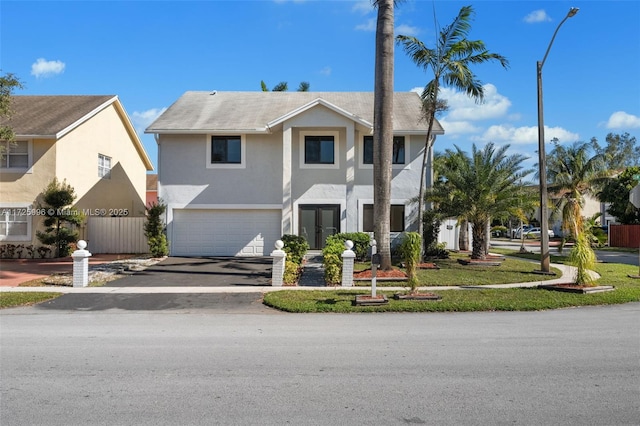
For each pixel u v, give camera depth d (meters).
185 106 23.94
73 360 6.71
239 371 6.18
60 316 10.22
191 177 21.50
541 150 16.25
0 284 14.38
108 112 25.75
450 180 19.17
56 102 25.00
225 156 21.70
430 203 21.03
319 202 21.09
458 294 12.27
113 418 4.70
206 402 5.09
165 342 7.80
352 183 20.73
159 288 13.53
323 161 21.34
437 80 17.80
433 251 20.38
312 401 5.11
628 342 7.68
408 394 5.31
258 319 9.84
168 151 21.52
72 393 5.38
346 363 6.52
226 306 11.29
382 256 15.33
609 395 5.27
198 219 21.62
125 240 23.38
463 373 6.07
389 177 15.34
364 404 5.02
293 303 11.11
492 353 7.02
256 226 21.64
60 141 21.50
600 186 34.00
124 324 9.36
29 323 9.47
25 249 21.11
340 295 12.22
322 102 20.08
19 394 5.36
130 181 28.61
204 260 19.86
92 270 16.61
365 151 21.45
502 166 19.00
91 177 24.05
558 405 4.99
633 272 17.66
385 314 10.31
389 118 15.31
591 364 6.44
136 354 7.04
